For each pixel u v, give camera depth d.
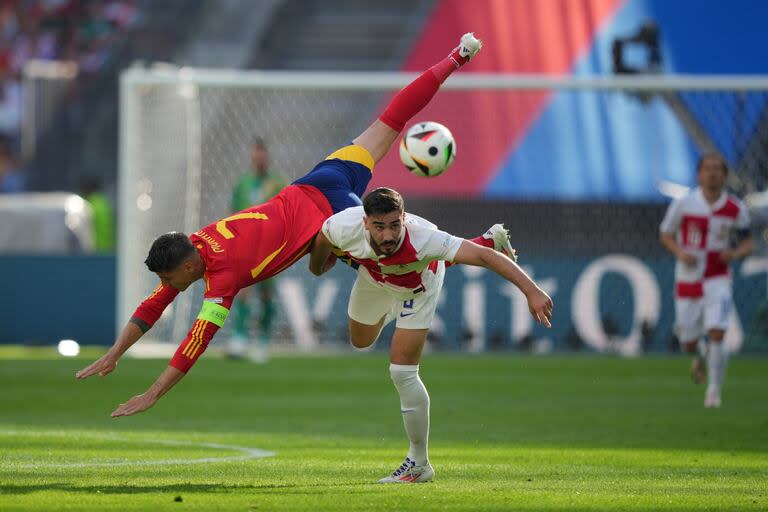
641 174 67.69
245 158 85.69
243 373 49.09
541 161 69.38
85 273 61.16
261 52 103.19
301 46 102.69
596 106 70.06
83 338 61.09
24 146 93.19
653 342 59.12
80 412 34.31
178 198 63.09
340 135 91.62
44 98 93.38
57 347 61.47
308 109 92.56
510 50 79.44
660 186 64.31
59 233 78.56
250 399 38.88
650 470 21.84
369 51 101.44
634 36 73.38
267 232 20.83
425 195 66.81
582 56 77.38
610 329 59.47
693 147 67.38
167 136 62.91
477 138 70.38
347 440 27.48
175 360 19.42
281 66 101.62
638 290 59.34
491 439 27.91
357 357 58.91
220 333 64.62
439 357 58.25
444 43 85.38
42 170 92.50
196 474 20.67
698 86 57.94
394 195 18.67
